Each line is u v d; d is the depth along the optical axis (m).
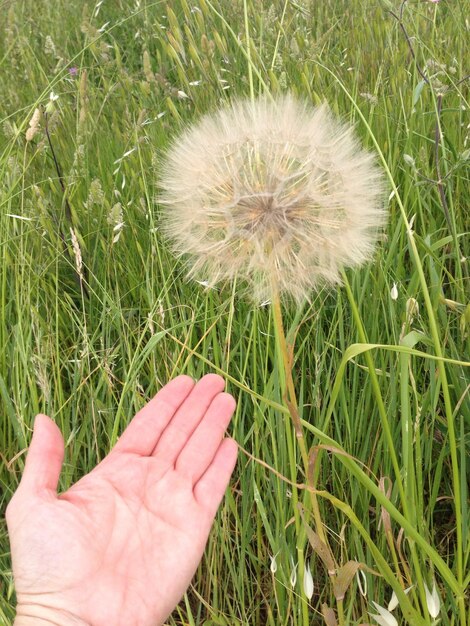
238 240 0.38
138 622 0.39
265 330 0.56
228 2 0.85
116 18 1.12
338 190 0.38
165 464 0.44
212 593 0.52
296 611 0.47
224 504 0.49
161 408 0.46
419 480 0.42
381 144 0.63
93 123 0.77
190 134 0.45
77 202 0.69
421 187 0.58
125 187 0.69
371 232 0.44
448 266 0.61
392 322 0.48
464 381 0.49
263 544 0.52
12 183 0.65
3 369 0.57
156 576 0.40
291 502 0.48
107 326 0.59
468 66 0.73
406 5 0.72
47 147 0.76
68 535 0.38
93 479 0.42
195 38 0.79
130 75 0.93
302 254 0.38
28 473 0.39
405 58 0.73
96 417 0.54
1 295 0.62
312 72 0.71
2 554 0.49
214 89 0.69
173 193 0.42
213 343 0.52
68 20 1.17
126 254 0.64
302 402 0.50
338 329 0.57
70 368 0.60
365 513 0.48
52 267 0.66
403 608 0.39
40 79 0.95
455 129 0.66
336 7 0.94
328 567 0.38
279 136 0.39
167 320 0.57
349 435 0.48
